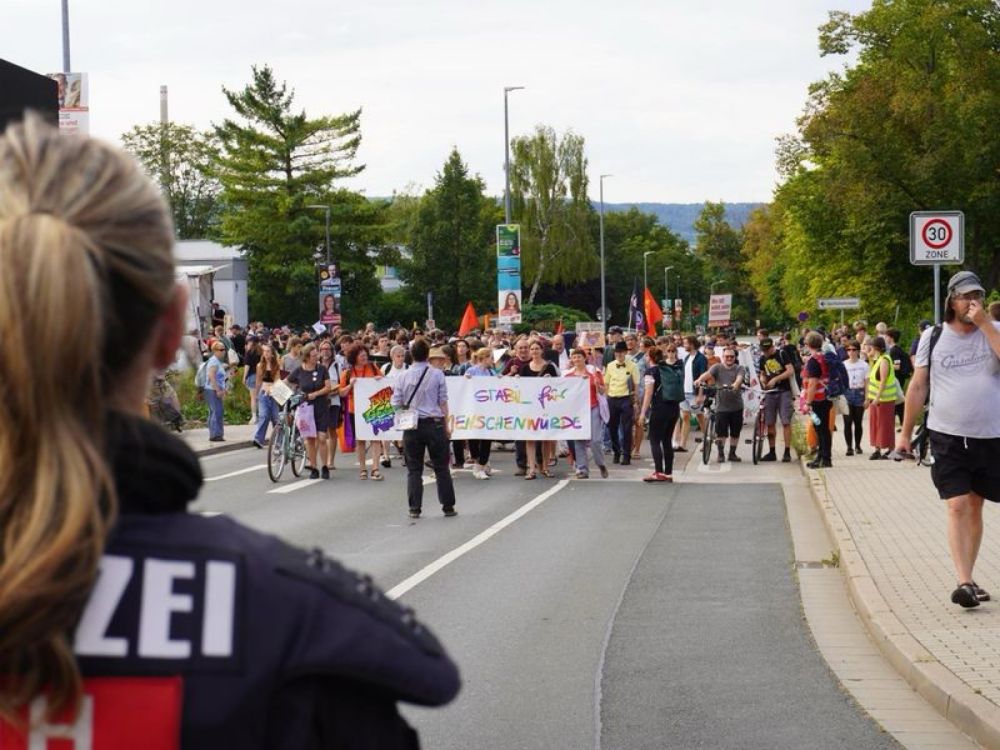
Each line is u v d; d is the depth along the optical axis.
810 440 22.70
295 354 25.69
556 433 21.30
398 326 32.34
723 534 14.38
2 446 1.32
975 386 8.65
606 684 7.66
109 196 1.40
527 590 10.91
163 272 1.44
